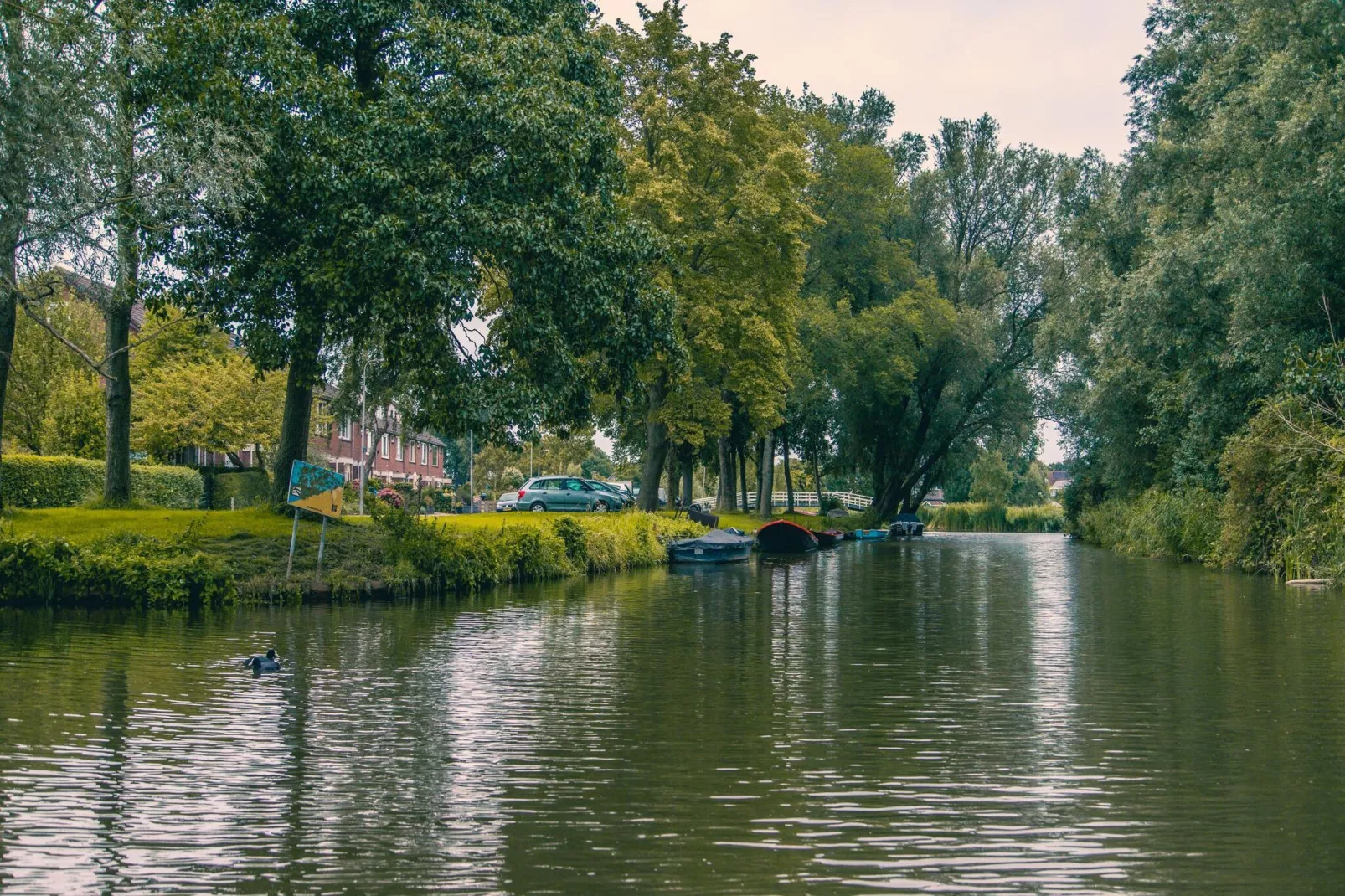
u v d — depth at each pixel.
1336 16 26.73
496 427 22.05
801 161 40.19
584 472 122.50
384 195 20.22
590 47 24.73
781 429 59.50
